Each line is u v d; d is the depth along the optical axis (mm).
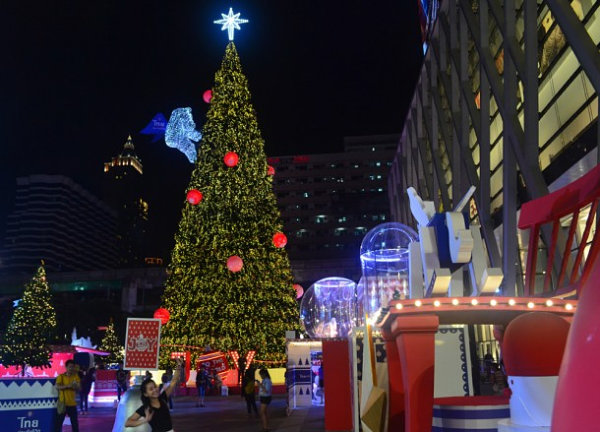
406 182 51688
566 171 23375
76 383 12062
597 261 1365
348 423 12867
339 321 14070
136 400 8586
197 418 18266
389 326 6684
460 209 5992
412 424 5055
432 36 39688
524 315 4418
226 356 31188
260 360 31344
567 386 1266
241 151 34312
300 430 13547
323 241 130000
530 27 23578
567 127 23359
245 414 19578
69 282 101188
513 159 25922
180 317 31547
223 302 31531
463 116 32969
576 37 19422
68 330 73375
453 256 5699
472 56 34094
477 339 33875
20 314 44406
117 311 78938
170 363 31062
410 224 49938
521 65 24562
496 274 5305
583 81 21938
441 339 9117
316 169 134500
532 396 4184
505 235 25891
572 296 5824
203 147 34438
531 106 23500
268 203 34156
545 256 25984
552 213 5613
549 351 4164
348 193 132375
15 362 43875
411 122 48625
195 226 33156
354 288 14656
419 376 5145
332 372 13125
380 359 9922
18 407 9523
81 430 14852
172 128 30219
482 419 5645
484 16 29672
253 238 32688
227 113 34906
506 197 25969
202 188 33500
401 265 11148
